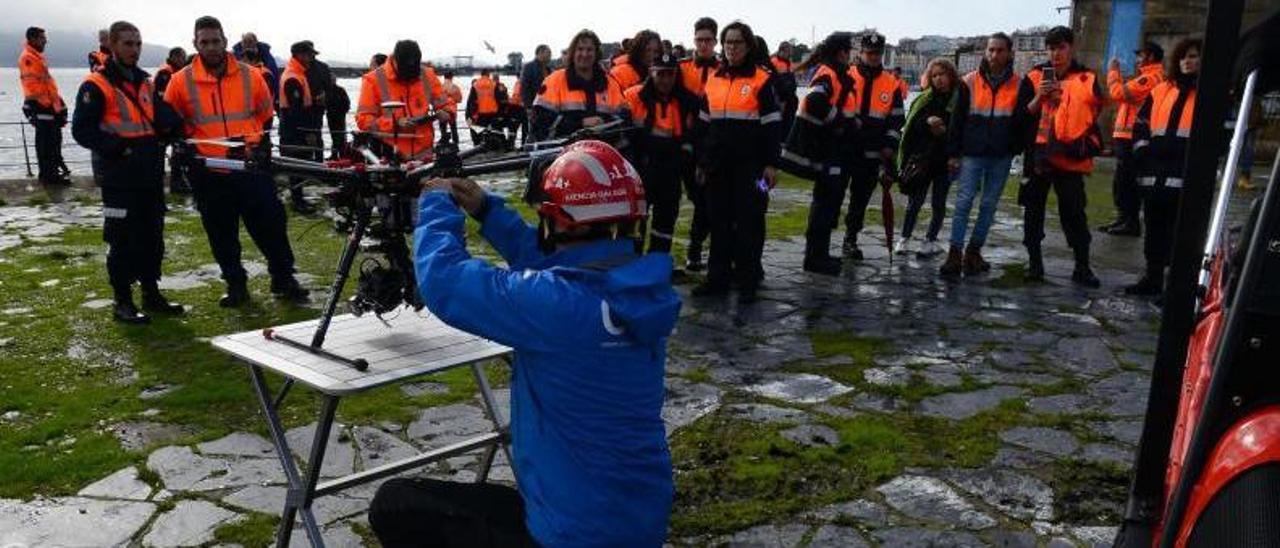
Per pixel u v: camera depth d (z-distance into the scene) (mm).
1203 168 2105
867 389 5402
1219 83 2043
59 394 5211
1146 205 7527
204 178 6742
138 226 6566
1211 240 3000
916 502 4059
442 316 2402
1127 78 17859
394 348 2947
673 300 2408
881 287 7863
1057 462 4465
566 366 2336
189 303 7133
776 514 3939
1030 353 6121
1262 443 2078
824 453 4508
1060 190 7914
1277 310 2146
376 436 4719
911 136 8703
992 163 8094
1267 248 2043
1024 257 9219
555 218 2398
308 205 11398
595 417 2348
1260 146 14227
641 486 2400
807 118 7668
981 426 4871
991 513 3973
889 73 8359
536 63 14961
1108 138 18297
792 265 8648
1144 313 7137
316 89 11633
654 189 7414
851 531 3814
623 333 2355
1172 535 2041
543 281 2344
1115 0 17844
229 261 7012
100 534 3746
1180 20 17234
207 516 3895
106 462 4363
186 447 4535
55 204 11758
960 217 8172
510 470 4355
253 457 4457
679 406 5121
